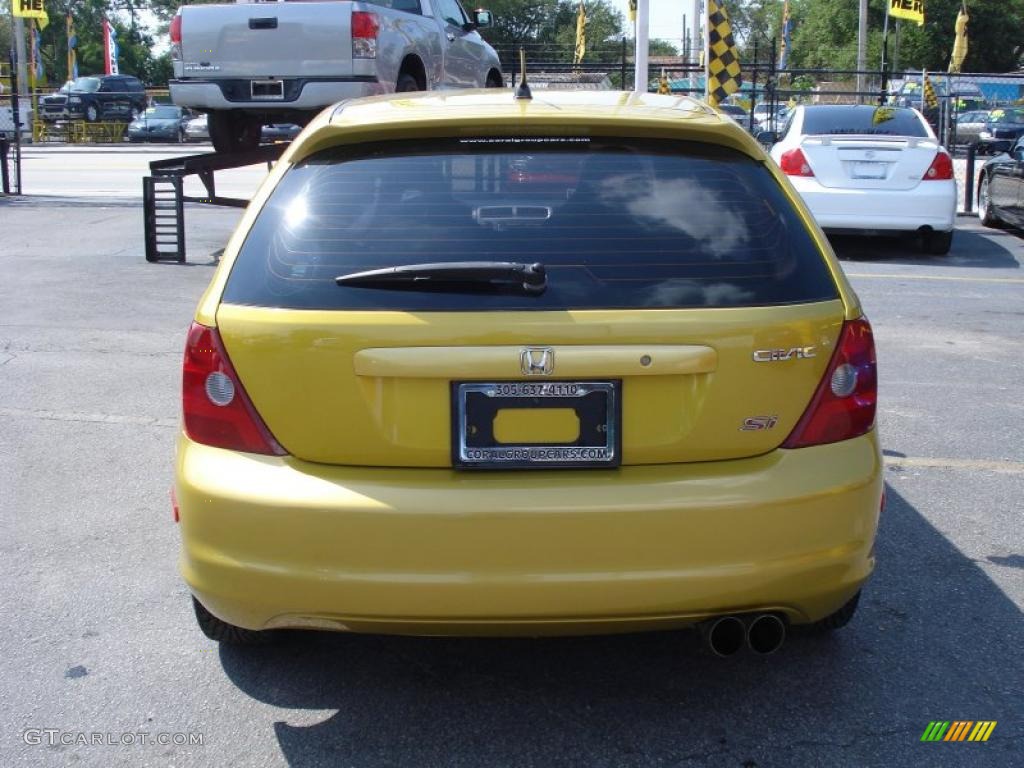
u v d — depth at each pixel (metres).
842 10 60.84
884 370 7.39
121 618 3.97
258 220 3.18
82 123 38.25
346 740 3.22
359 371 2.90
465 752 3.16
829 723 3.30
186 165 11.06
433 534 2.86
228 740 3.22
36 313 8.83
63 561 4.44
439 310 2.91
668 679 3.56
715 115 3.44
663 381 2.94
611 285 2.97
